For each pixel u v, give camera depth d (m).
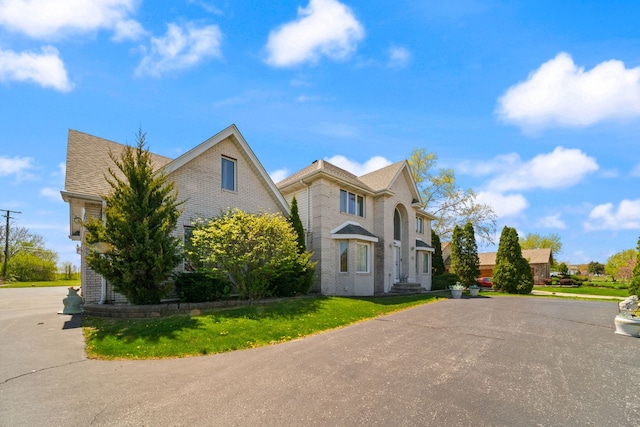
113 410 4.16
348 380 5.26
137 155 10.19
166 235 10.22
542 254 48.91
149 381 5.28
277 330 8.88
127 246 9.47
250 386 5.02
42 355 6.65
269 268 11.73
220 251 10.77
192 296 11.13
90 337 7.88
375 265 20.31
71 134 14.12
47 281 41.66
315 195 17.27
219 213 13.88
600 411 4.18
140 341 7.45
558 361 6.36
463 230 28.58
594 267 81.25
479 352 6.96
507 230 25.77
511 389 4.90
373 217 20.88
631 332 8.52
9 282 37.53
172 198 10.81
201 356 6.87
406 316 11.60
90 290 11.16
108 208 9.51
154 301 10.05
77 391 4.83
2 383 5.15
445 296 19.45
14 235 48.53
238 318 9.44
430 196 34.66
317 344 7.72
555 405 4.35
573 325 10.03
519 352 6.98
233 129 14.37
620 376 5.53
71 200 10.98
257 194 15.64
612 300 19.03
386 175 22.22
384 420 3.86
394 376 5.45
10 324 9.30
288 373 5.64
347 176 20.27
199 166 13.43
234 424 3.77
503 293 24.39
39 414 4.05
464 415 4.02
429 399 4.51
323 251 16.70
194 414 4.04
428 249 25.03
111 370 5.87
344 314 11.29
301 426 3.71
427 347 7.36
